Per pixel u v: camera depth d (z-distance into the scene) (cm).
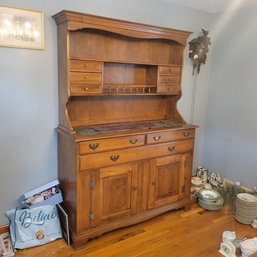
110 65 254
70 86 209
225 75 318
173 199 267
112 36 247
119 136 217
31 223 215
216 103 331
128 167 229
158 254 210
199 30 314
